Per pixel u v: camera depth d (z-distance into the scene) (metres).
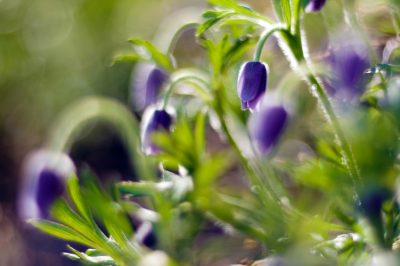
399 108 0.94
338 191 1.00
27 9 2.29
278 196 1.07
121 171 1.86
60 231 1.07
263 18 1.00
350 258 0.98
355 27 1.00
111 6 2.26
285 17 0.98
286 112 1.08
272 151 1.08
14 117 2.11
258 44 0.99
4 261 1.62
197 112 1.10
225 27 1.12
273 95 1.08
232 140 1.07
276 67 1.19
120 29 2.23
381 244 0.97
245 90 0.99
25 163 1.98
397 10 1.02
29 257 1.60
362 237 0.98
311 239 1.00
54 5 2.30
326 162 1.01
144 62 1.13
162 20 2.16
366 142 0.95
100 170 1.86
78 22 2.26
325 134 1.05
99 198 1.07
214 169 1.09
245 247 1.10
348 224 0.99
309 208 1.06
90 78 2.11
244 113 1.09
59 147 1.14
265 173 1.08
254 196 1.08
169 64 1.12
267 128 1.08
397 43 1.01
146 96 1.13
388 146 0.95
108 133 1.91
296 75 1.08
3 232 1.68
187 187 1.09
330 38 1.03
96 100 1.16
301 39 0.98
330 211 1.02
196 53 1.64
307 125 1.14
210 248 1.10
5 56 2.22
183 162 1.10
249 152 1.11
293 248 0.98
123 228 1.07
